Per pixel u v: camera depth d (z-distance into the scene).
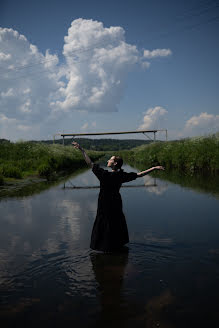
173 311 2.42
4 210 6.41
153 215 5.91
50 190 9.70
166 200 7.55
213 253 3.74
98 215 3.98
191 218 5.62
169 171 17.23
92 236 3.97
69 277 3.07
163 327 2.21
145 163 26.52
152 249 3.93
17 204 7.11
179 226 5.06
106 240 3.83
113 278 3.04
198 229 4.87
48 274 3.14
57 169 17.97
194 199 7.59
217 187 9.59
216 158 14.64
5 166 13.02
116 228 3.91
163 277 3.06
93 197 8.23
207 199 7.52
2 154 17.83
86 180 13.28
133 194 8.68
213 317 2.33
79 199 7.89
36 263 3.44
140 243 4.19
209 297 2.64
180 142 22.38
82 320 2.30
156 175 14.91
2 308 2.47
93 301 2.59
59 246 4.05
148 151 27.06
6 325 2.23
